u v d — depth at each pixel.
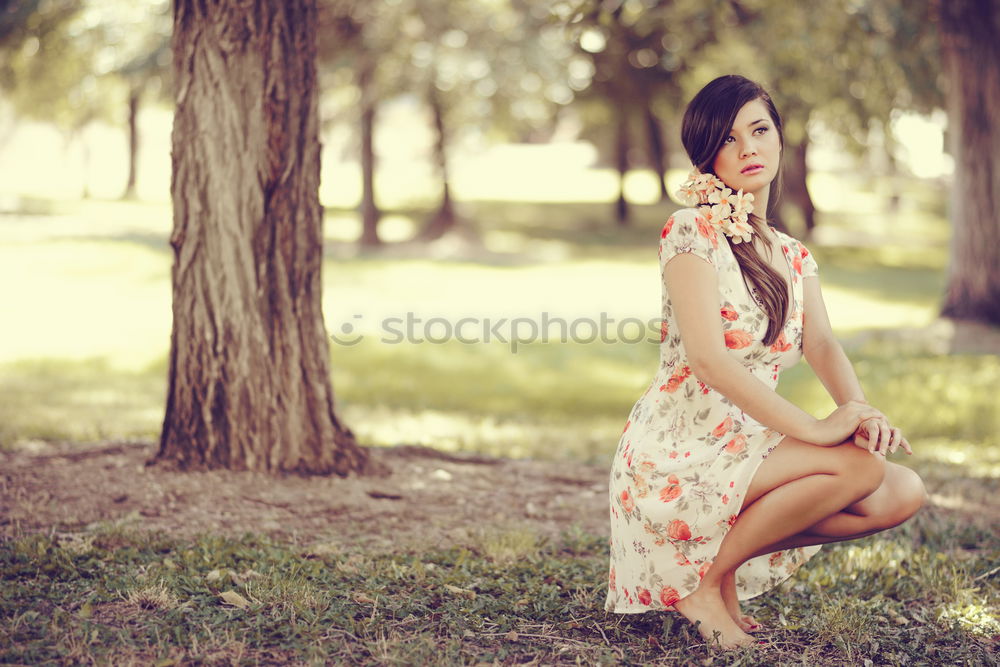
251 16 5.90
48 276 24.16
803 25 13.38
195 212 5.99
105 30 24.62
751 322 3.66
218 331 6.04
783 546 3.76
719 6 13.23
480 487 6.53
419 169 54.28
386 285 25.52
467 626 3.93
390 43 27.38
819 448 3.50
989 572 4.77
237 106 5.93
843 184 53.72
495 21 28.28
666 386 3.77
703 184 3.72
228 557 4.62
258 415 6.10
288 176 6.05
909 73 15.80
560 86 28.36
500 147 65.00
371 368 15.02
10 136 61.22
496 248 34.34
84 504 5.46
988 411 11.06
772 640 3.86
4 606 3.88
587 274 29.12
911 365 14.34
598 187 52.31
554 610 4.14
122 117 47.59
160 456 6.17
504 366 15.74
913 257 34.81
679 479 3.63
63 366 13.90
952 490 6.79
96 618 3.85
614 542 3.90
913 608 4.38
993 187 17.08
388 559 4.79
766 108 3.73
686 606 3.76
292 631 3.76
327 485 6.05
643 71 26.30
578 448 8.88
